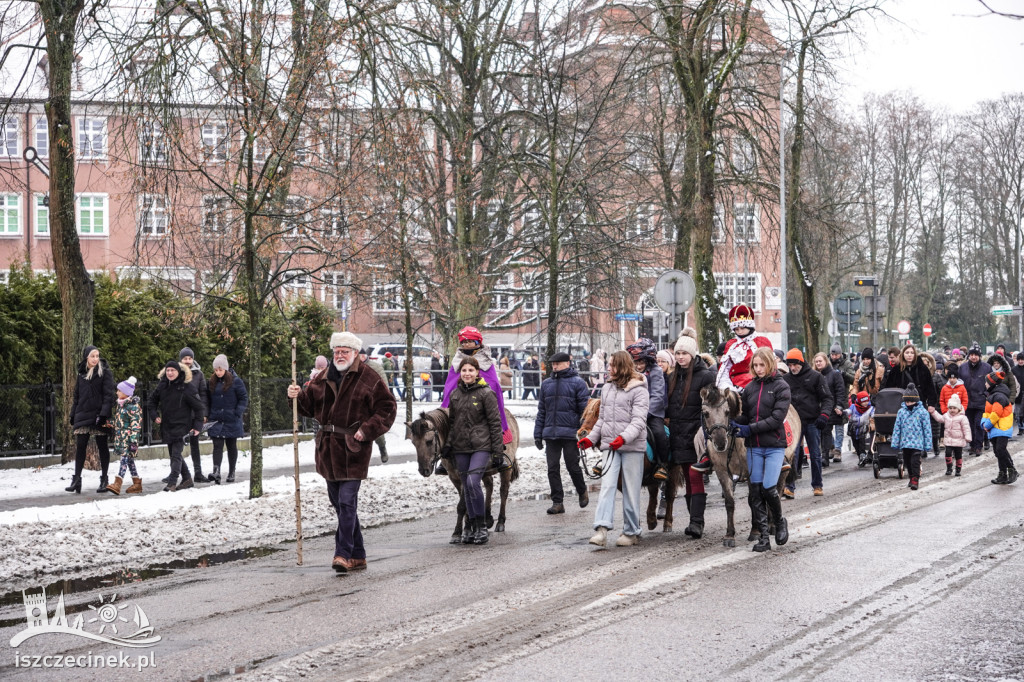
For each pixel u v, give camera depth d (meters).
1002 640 7.49
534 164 27.94
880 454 19.42
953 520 13.30
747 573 9.98
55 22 20.88
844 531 12.54
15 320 21.25
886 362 22.11
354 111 20.80
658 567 10.38
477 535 12.22
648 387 12.30
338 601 9.04
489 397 12.41
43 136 50.41
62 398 21.75
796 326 47.31
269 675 6.77
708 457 12.15
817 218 36.31
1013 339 80.44
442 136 29.72
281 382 27.56
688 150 29.97
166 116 18.16
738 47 29.77
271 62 17.47
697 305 30.86
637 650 7.27
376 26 22.78
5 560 11.09
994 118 67.81
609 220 29.97
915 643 7.41
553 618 8.25
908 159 70.38
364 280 24.61
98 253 54.81
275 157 18.14
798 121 33.50
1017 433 30.48
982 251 76.62
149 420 23.30
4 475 19.67
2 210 55.19
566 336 45.59
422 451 11.83
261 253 20.39
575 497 17.11
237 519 14.04
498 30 30.64
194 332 24.81
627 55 28.33
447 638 7.67
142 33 19.47
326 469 10.62
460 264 28.97
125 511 14.48
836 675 6.66
